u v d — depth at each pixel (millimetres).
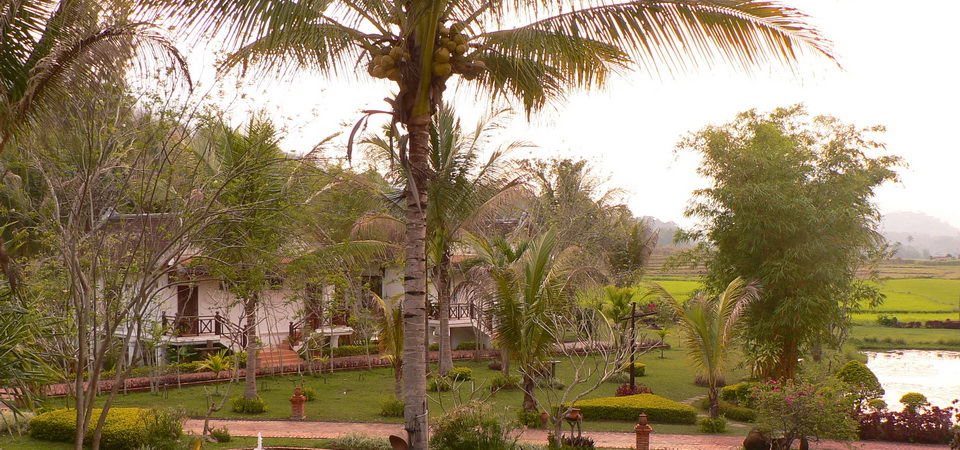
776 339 23641
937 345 47531
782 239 23500
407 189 9641
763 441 17422
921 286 96938
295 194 15648
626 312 33531
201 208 12906
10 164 11820
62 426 16094
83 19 8477
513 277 19391
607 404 21891
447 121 23422
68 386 17672
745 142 25859
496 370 30672
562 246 34188
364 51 9438
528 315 18906
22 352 11609
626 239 42094
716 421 20344
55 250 13773
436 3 8508
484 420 14281
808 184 24516
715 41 8758
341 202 22844
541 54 9414
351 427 19906
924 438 19594
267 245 15805
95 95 10492
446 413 14758
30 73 8008
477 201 24688
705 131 25797
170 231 13008
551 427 20125
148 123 12383
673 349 39375
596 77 10125
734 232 24328
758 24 8422
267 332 29500
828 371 19453
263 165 13695
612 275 41094
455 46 9133
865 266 29922
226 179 12930
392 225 25875
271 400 23797
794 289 23406
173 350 26844
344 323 31562
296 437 18297
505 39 9344
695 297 23297
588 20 9008
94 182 12039
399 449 9484
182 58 9852
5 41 7992
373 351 33062
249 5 8258
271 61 9234
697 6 8547
